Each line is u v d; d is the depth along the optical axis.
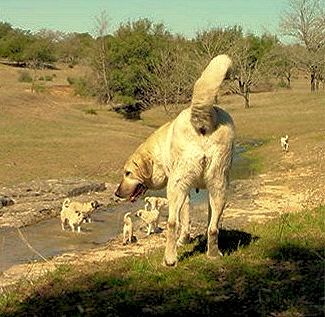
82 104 66.62
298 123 52.84
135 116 60.62
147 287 8.48
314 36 78.50
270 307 7.31
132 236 15.65
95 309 7.79
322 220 12.34
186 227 11.33
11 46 100.38
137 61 65.62
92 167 29.98
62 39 116.31
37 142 35.81
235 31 75.50
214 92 8.73
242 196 23.16
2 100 50.19
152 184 10.68
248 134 49.34
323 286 7.91
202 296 7.91
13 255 15.29
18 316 7.91
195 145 9.16
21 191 23.12
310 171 28.92
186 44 70.00
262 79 74.25
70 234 17.84
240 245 10.53
